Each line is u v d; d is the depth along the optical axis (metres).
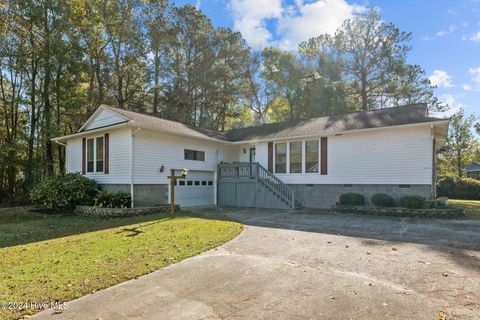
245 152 16.73
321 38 25.25
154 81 24.19
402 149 11.25
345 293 3.47
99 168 13.12
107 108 13.24
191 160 14.38
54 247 5.77
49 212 11.69
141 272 4.24
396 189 11.33
